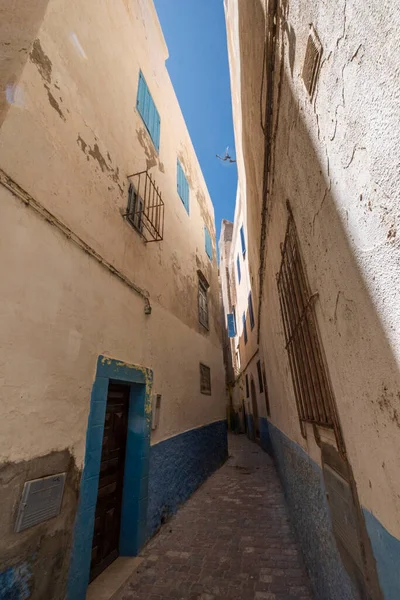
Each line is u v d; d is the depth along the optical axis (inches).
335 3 40.7
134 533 129.3
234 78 210.1
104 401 114.0
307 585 104.1
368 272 37.9
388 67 29.8
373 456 41.6
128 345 140.8
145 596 102.2
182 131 338.6
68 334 99.0
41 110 101.7
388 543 37.5
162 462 165.0
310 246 66.4
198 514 173.2
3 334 74.7
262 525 155.5
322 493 78.1
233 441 545.3
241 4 123.7
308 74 54.2
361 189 37.8
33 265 87.0
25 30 103.0
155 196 213.3
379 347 36.8
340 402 55.9
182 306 244.8
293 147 72.8
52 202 100.5
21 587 70.8
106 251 132.9
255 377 435.2
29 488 76.2
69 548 87.7
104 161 142.8
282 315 128.6
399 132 28.3
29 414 79.6
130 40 202.7
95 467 103.9
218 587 105.8
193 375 249.0
